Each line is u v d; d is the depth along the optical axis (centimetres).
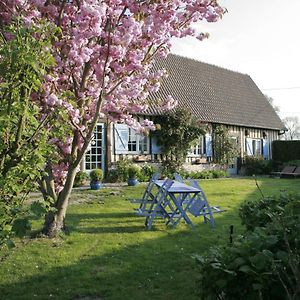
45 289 467
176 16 671
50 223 695
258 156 2481
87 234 724
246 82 2934
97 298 446
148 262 566
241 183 1720
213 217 852
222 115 2309
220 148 2259
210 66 2720
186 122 1888
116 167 1725
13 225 313
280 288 274
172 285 482
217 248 316
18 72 315
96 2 570
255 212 447
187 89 2289
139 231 760
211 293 295
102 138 1709
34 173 344
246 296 278
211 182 1758
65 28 638
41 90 493
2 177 324
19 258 573
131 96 706
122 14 634
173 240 692
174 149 1902
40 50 333
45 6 615
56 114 389
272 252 294
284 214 348
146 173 1773
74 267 542
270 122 2686
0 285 479
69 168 696
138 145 1839
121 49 613
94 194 1280
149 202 950
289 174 2111
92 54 636
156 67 2202
